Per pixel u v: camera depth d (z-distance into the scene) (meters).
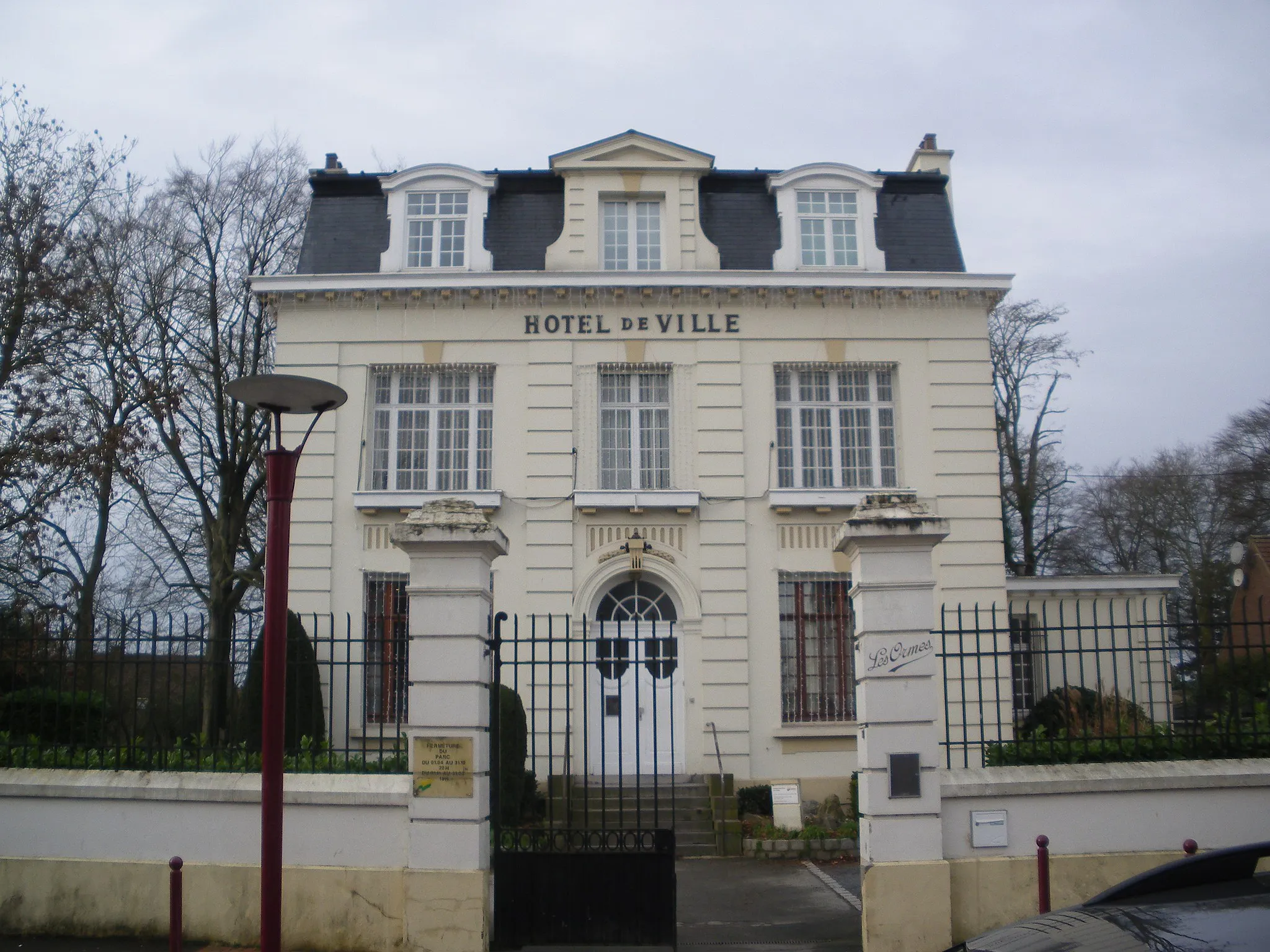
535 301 20.41
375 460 20.28
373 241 21.14
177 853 10.09
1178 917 4.30
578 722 19.27
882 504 9.95
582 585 19.70
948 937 9.41
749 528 19.95
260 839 10.02
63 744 11.06
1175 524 40.28
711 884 14.26
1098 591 21.30
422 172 20.98
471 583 10.05
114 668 13.08
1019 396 36.47
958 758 18.84
